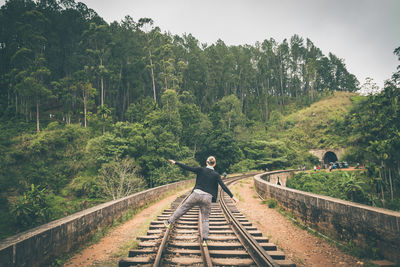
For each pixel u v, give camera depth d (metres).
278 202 10.72
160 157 40.91
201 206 4.44
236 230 6.04
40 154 44.09
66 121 62.62
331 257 4.94
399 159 22.94
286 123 90.25
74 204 32.22
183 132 56.09
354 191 26.59
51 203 30.91
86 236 5.91
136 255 4.43
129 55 80.75
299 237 6.45
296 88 129.00
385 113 24.97
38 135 48.50
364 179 29.69
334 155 77.94
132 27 87.75
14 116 62.75
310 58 126.31
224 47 113.81
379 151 23.73
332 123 79.75
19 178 37.72
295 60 136.38
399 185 25.28
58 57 79.88
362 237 5.05
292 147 74.25
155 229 6.38
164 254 4.30
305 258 4.89
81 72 65.75
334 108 91.56
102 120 54.25
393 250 4.28
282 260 4.16
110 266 4.36
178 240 5.18
